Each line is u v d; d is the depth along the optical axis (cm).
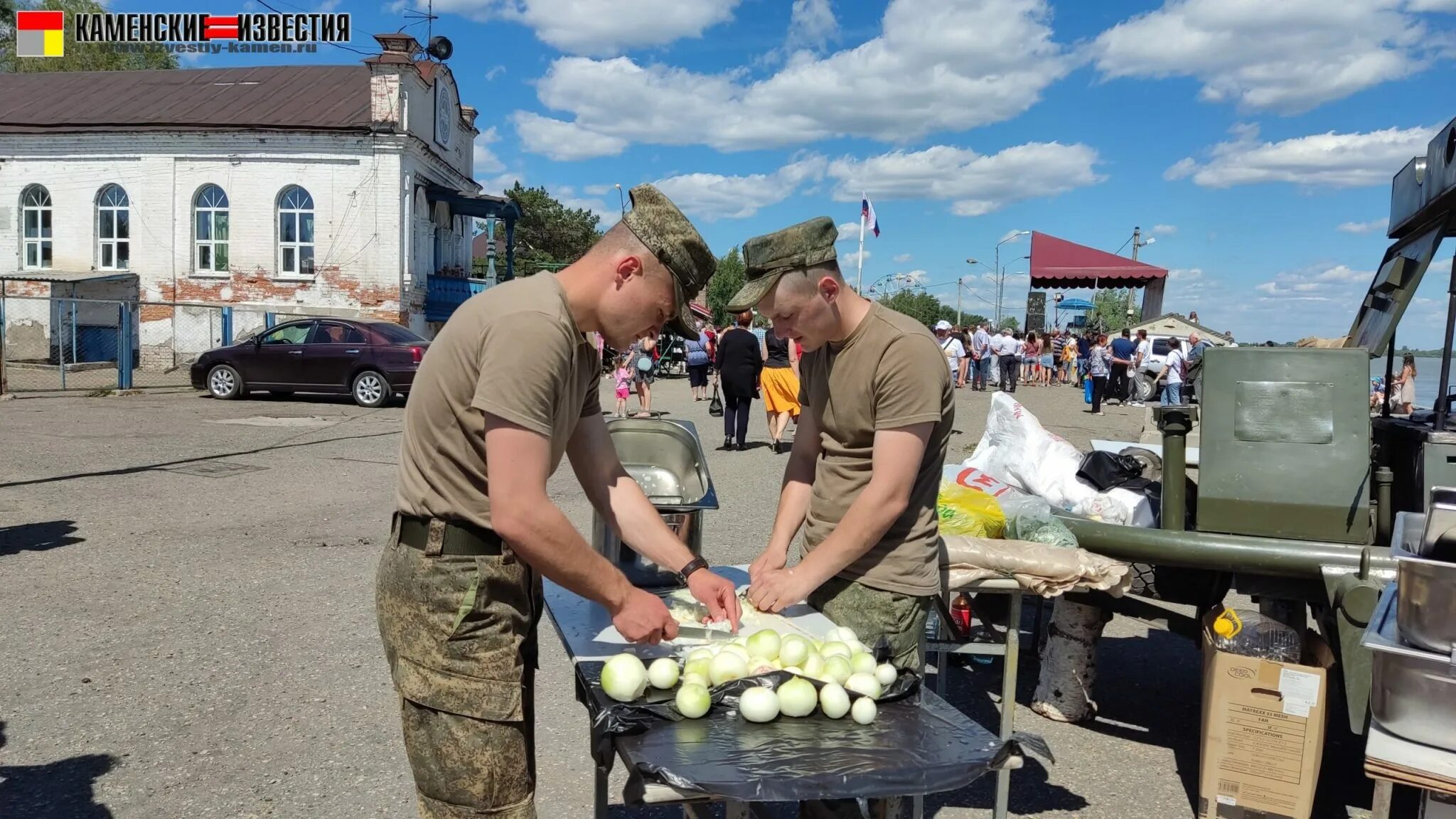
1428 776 228
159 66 4053
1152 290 2130
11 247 2259
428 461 188
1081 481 404
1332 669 334
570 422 199
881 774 162
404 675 192
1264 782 302
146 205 2186
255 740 351
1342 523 322
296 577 555
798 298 238
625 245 192
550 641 488
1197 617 372
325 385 1509
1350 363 333
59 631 454
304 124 2114
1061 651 403
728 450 1158
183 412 1360
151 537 638
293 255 2202
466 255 2622
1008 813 325
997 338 2359
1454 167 310
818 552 240
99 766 329
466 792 191
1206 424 341
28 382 1783
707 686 195
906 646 253
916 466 237
